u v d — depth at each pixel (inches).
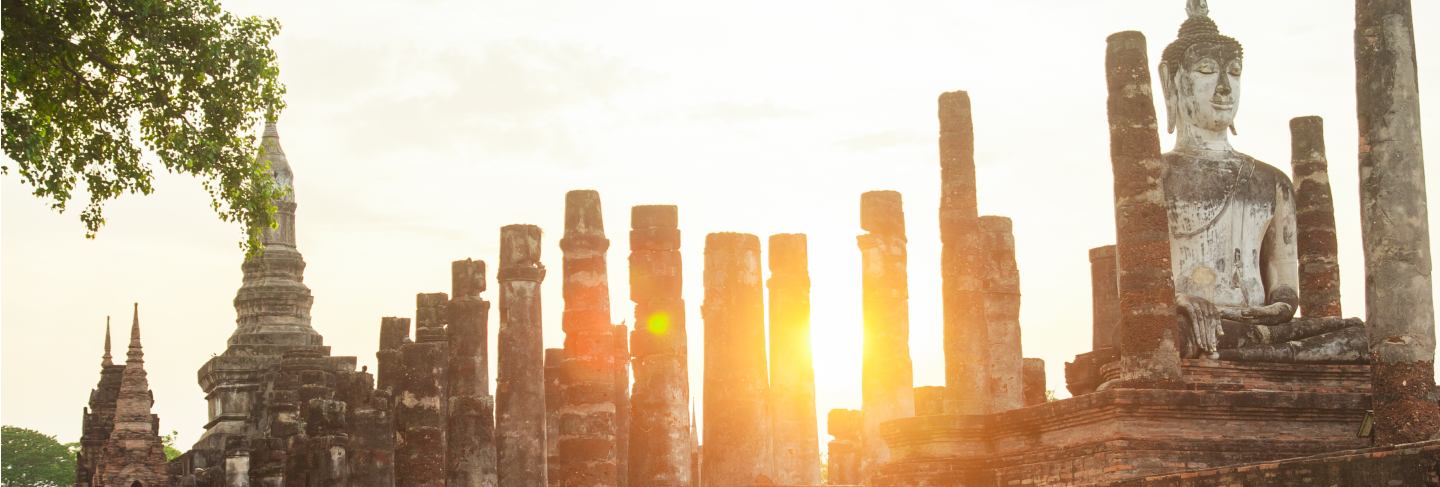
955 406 1273.4
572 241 1491.1
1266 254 1167.6
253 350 2322.8
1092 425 1055.0
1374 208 1001.5
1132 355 1063.6
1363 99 1011.3
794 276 1536.7
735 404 1460.4
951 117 1310.3
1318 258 1209.4
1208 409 1045.8
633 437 1471.5
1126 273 1073.5
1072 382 1160.2
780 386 1517.0
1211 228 1143.6
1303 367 1103.6
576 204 1496.1
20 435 3846.0
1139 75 1090.1
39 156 1178.6
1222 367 1090.7
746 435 1457.9
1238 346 1099.9
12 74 1159.6
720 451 1455.5
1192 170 1150.3
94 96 1237.1
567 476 1455.5
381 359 1742.1
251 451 1953.7
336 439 1782.7
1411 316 989.2
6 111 1182.9
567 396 1469.0
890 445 1143.0
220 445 2268.7
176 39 1234.0
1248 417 1052.5
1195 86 1163.3
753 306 1486.2
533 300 1529.3
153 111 1247.5
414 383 1652.3
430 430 1643.7
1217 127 1167.0
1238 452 1041.5
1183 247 1147.9
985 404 1275.8
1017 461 1093.1
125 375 2154.3
